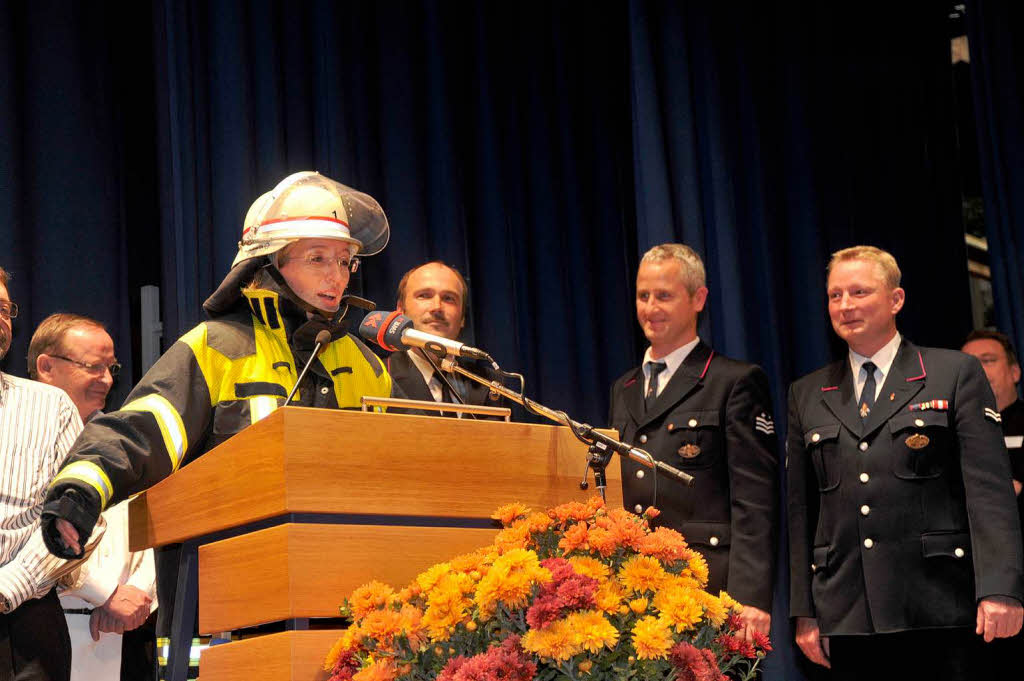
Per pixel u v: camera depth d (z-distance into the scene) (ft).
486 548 6.22
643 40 15.47
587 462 7.06
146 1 13.07
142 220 12.75
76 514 5.95
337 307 7.70
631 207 15.93
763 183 15.62
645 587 5.78
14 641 7.47
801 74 16.14
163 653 11.17
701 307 11.97
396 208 13.99
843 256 11.17
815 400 11.10
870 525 10.22
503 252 14.64
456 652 5.65
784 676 13.76
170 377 7.00
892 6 17.10
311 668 5.76
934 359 10.61
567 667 5.45
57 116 11.85
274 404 7.26
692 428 11.19
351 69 14.02
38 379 10.24
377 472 6.13
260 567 5.91
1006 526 9.77
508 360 14.40
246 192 12.64
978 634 9.93
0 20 11.56
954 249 16.83
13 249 11.30
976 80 15.76
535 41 15.66
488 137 14.89
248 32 13.07
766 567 10.68
